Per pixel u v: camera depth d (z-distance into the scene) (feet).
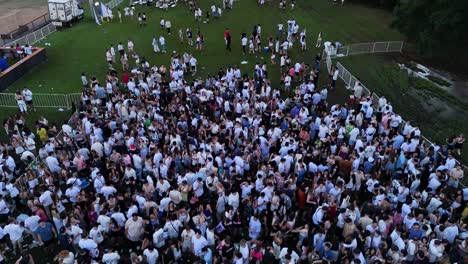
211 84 73.72
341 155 52.75
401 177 48.57
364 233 39.73
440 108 79.00
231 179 49.67
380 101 67.67
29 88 83.10
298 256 38.63
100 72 90.48
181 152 52.95
